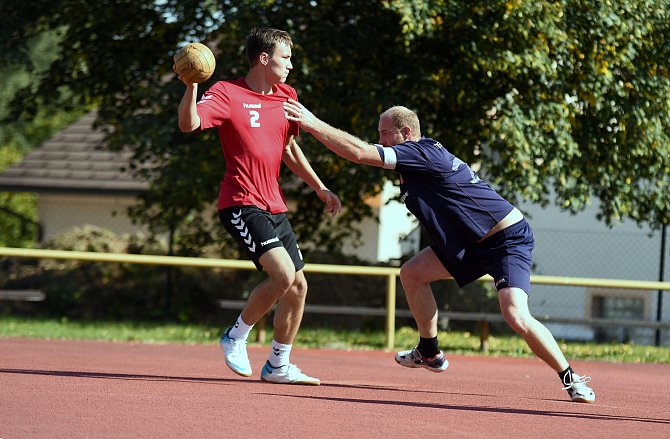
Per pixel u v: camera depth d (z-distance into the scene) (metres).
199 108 10.09
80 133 43.56
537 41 21.64
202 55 9.70
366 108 22.03
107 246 30.52
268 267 10.55
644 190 25.00
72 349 17.62
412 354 11.79
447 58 22.78
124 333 22.17
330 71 22.45
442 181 10.35
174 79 23.25
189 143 23.59
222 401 9.64
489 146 22.38
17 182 40.31
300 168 11.30
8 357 14.92
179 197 26.00
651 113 23.30
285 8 22.17
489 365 18.27
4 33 25.09
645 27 22.62
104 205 41.62
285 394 10.41
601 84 22.61
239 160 10.51
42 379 11.20
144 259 19.80
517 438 8.13
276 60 10.48
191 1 22.59
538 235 32.53
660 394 13.52
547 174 22.78
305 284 11.19
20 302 28.81
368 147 10.11
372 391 11.29
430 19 20.81
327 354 19.25
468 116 23.05
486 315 21.89
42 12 25.56
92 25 25.72
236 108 10.44
